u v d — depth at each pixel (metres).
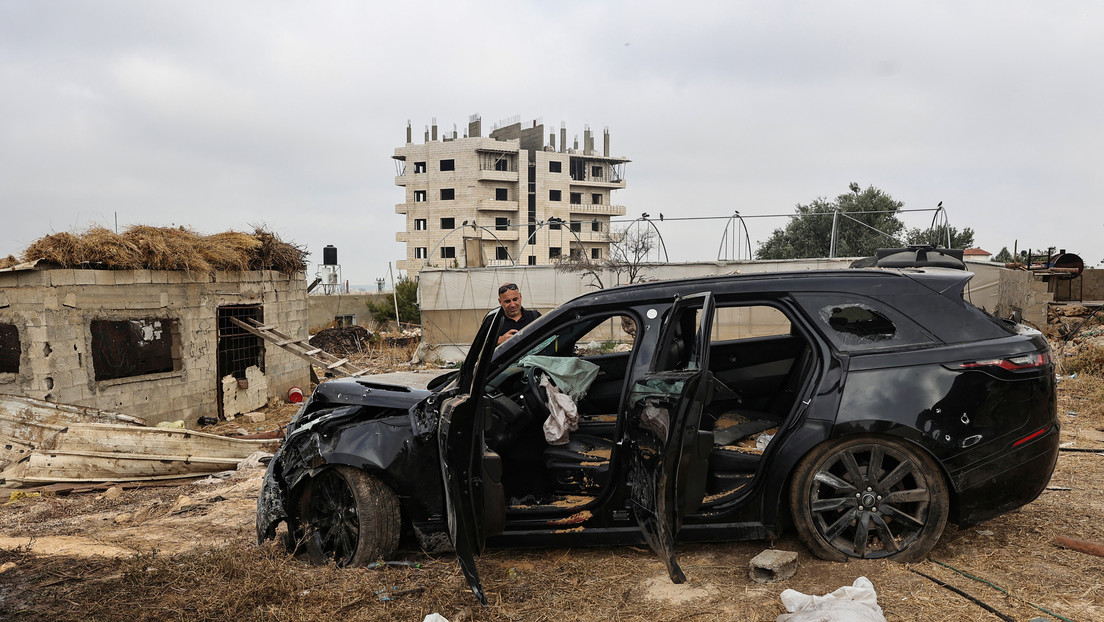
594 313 3.94
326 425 4.05
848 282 3.84
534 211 90.75
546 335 3.97
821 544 3.69
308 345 14.35
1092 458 6.25
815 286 3.85
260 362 14.62
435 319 21.50
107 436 8.42
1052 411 3.67
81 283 9.97
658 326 3.77
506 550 4.14
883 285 3.81
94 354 10.29
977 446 3.53
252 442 9.23
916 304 3.75
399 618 3.28
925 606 3.15
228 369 13.66
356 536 4.02
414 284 38.94
